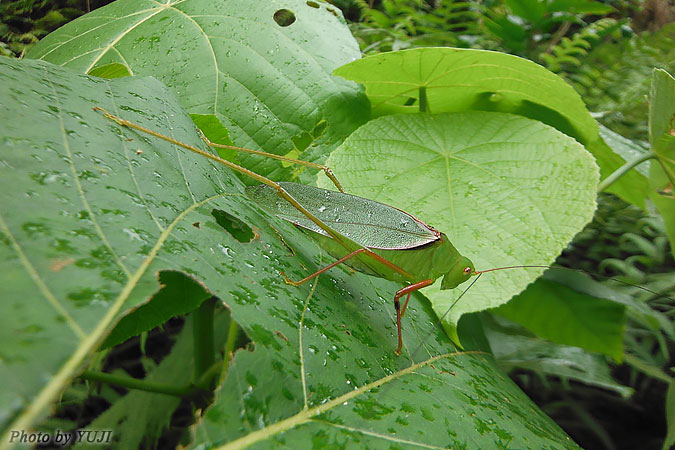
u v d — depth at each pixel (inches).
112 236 4.3
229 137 7.2
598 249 12.2
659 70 7.3
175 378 7.3
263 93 7.5
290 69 7.7
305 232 5.9
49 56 7.8
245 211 5.7
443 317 6.1
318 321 5.1
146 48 7.7
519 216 6.5
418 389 5.3
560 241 6.2
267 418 4.3
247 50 7.6
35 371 2.9
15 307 3.3
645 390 11.3
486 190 6.7
